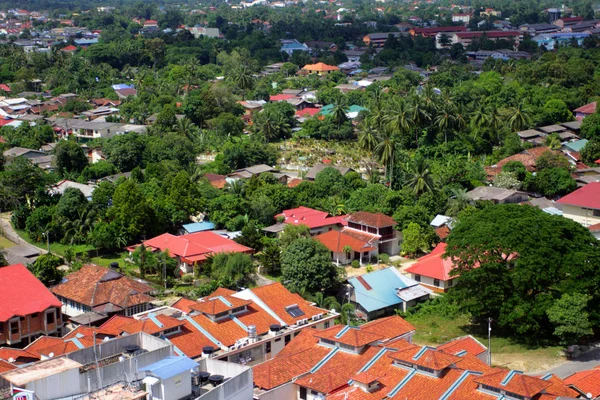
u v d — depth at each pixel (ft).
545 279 320.70
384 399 240.12
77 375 199.62
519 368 300.61
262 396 240.32
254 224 455.63
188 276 396.37
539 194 542.57
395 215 454.81
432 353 252.62
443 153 604.49
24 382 191.21
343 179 525.75
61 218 451.94
